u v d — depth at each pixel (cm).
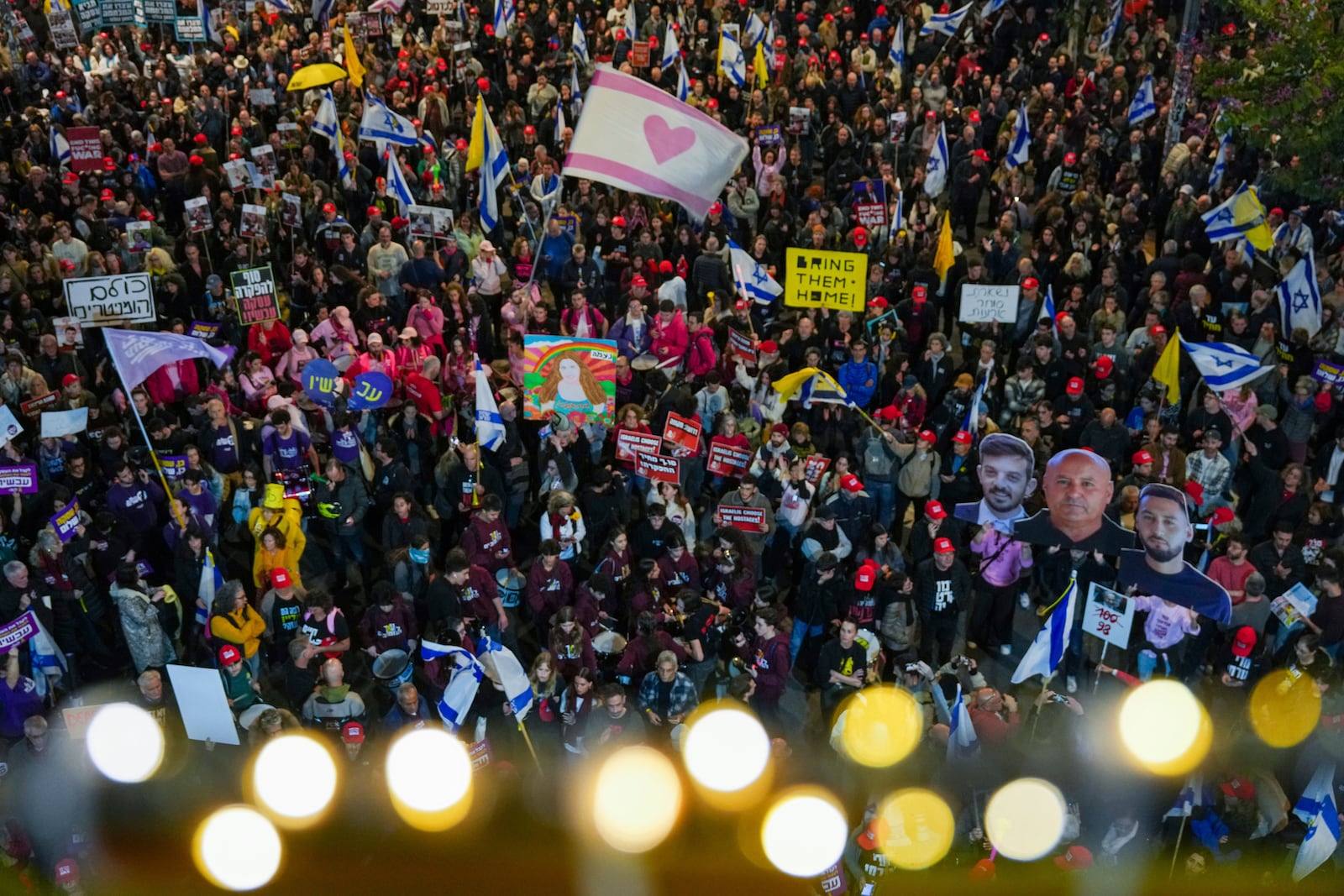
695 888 969
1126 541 1104
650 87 1167
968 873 912
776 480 1276
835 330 1512
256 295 1477
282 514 1161
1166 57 2467
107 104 2166
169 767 950
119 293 1423
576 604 1106
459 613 1094
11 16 2427
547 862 992
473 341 1559
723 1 2742
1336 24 1839
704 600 1100
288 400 1350
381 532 1288
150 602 1090
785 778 1008
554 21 2627
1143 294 1622
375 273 1686
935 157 1898
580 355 1249
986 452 1146
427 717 1001
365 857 979
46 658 1056
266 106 2273
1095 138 2053
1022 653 1234
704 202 1192
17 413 1378
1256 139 1806
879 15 2591
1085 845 966
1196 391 1481
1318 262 1733
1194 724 977
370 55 2409
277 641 1116
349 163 1939
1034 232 1931
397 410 1441
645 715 1040
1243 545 1111
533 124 2264
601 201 1848
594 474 1248
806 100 2205
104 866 948
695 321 1458
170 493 1202
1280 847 916
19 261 1639
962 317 1527
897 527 1362
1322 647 1092
